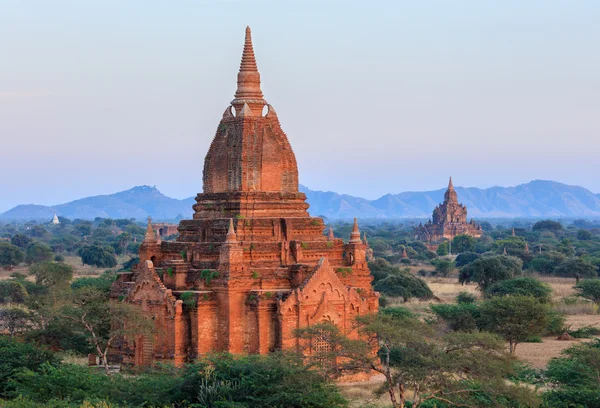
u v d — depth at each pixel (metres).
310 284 65.50
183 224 72.12
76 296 70.56
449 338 53.84
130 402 55.28
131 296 68.56
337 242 72.06
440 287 172.00
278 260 68.38
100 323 70.56
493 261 163.12
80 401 54.53
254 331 64.81
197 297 64.44
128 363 68.12
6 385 62.16
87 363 71.25
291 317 64.50
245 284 65.25
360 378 66.50
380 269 166.00
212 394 53.88
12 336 78.81
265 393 53.62
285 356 56.69
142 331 64.12
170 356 64.56
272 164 71.00
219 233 68.88
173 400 55.66
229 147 70.75
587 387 62.19
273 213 70.44
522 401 52.22
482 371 51.94
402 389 53.59
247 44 73.12
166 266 69.00
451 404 54.69
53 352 71.19
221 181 71.06
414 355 52.59
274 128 72.06
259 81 73.06
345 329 67.31
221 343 64.88
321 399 52.69
